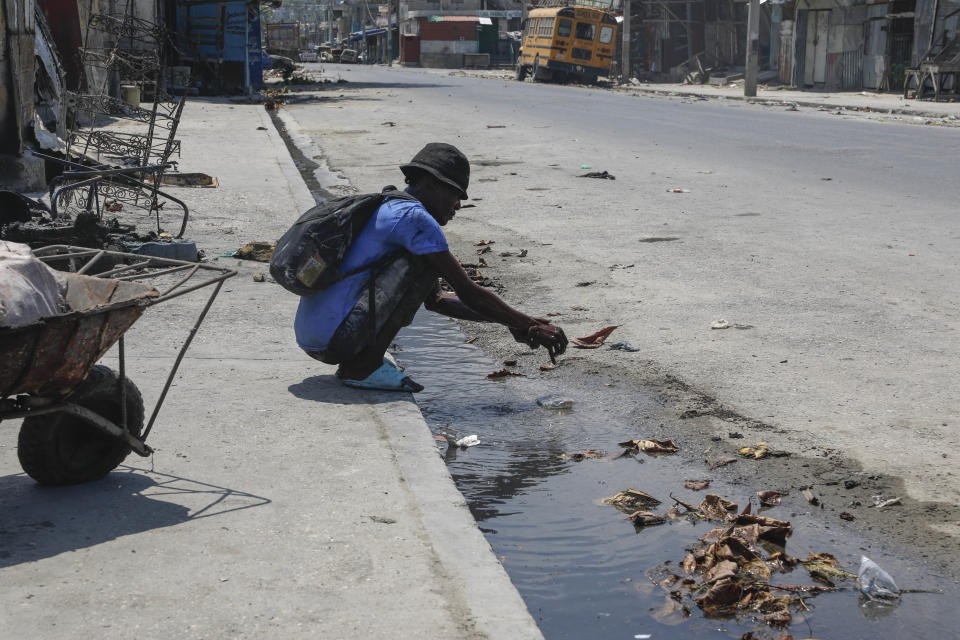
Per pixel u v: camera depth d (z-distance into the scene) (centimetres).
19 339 287
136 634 243
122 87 1881
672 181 1284
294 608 258
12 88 995
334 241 439
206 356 497
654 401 484
